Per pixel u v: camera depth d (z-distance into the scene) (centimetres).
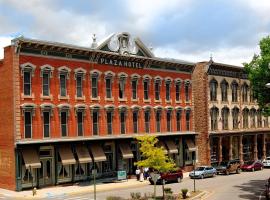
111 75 4806
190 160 5919
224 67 6303
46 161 4272
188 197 3438
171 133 5475
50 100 4256
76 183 4484
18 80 4022
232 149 6594
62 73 4381
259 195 3588
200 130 6031
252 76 3941
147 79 5219
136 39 5069
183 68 5725
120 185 4400
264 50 3916
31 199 3559
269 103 4062
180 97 5681
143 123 5138
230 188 4116
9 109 4053
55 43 4238
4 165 4122
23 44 4038
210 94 6097
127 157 4906
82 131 4516
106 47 4744
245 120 6800
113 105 4803
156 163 3503
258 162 6156
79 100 4500
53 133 4262
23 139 4019
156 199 3253
